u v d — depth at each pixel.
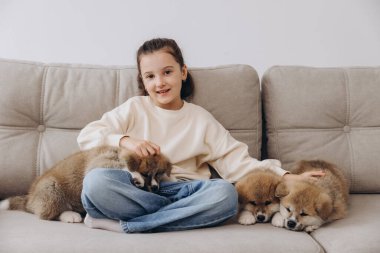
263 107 2.30
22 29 2.63
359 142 2.17
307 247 1.41
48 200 1.70
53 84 2.10
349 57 2.73
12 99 2.02
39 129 2.07
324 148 2.15
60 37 2.65
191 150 2.00
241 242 1.39
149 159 1.78
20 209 1.80
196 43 2.70
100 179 1.52
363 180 2.13
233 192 1.61
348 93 2.22
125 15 2.65
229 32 2.70
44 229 1.50
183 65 2.11
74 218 1.67
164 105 2.07
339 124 2.21
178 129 2.04
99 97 2.10
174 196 1.71
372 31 2.70
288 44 2.71
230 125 2.16
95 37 2.66
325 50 2.72
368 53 2.72
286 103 2.19
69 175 1.79
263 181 1.84
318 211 1.66
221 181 1.63
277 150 2.19
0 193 1.96
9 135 2.00
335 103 2.20
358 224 1.63
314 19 2.69
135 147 1.77
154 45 2.01
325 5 2.68
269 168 1.96
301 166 2.05
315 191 1.75
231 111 2.16
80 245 1.34
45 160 2.00
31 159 1.99
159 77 1.98
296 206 1.69
